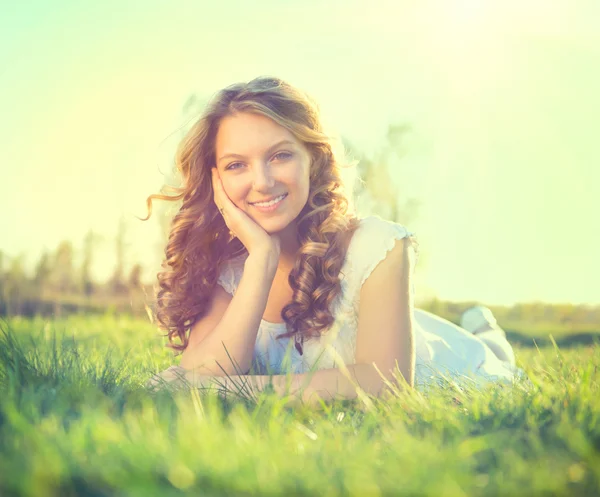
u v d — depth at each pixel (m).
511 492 1.26
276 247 2.62
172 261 2.87
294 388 2.26
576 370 2.29
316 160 2.66
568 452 1.46
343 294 2.67
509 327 6.72
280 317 2.82
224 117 2.58
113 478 1.21
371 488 1.22
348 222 2.74
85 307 7.00
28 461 1.22
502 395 2.01
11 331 2.31
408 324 2.60
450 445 1.49
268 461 1.32
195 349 2.53
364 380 2.38
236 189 2.60
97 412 1.54
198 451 1.31
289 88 2.60
